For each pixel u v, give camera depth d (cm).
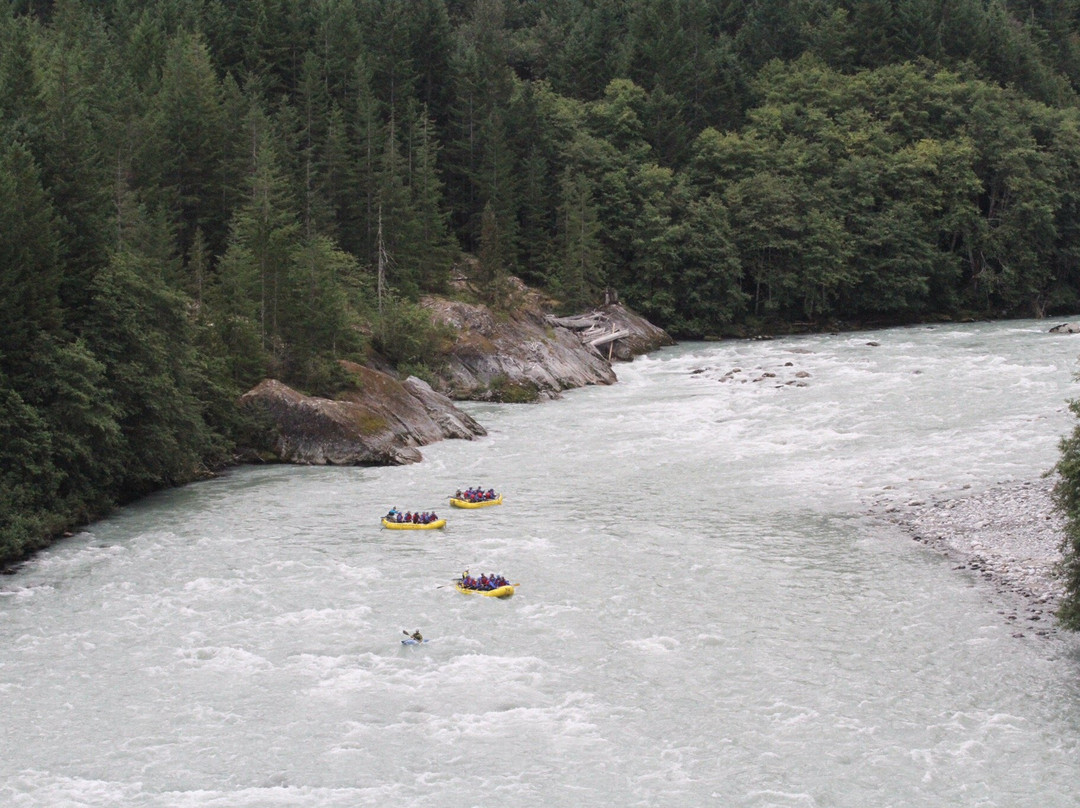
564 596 4300
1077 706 3366
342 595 4328
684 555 4753
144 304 5984
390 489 6028
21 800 2919
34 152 6153
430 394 7581
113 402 5647
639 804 2897
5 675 3625
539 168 12362
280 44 12056
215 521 5397
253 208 8531
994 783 2970
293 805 2895
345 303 8444
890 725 3275
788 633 3919
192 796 2939
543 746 3183
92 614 4141
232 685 3559
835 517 5219
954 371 8525
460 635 3938
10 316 5253
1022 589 4234
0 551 4672
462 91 12525
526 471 6378
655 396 8738
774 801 2902
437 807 2884
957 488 5469
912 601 4178
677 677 3594
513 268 12019
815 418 7269
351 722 3322
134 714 3372
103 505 5550
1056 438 6228
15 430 5081
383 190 10156
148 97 9875
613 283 12694
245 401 6812
